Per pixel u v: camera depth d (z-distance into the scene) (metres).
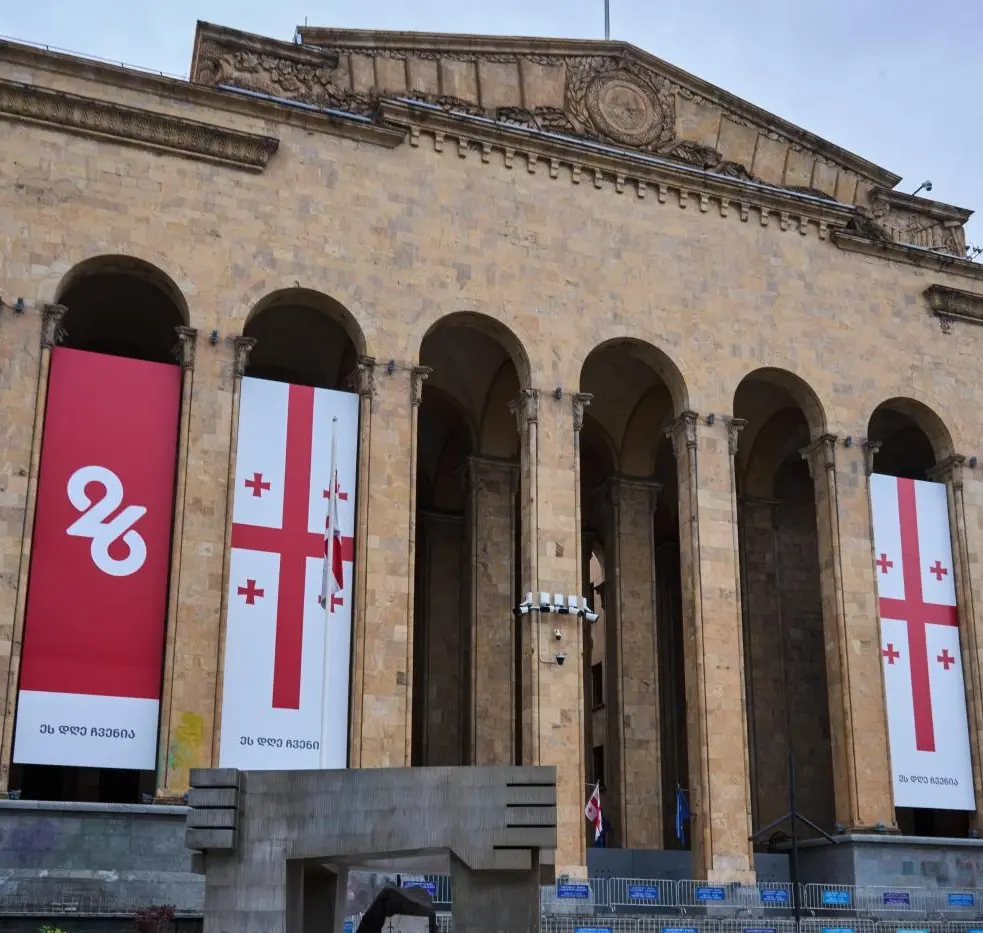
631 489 55.03
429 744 53.31
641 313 47.69
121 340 50.22
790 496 59.47
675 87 51.34
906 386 51.81
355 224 44.38
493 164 47.03
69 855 35.84
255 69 45.31
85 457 39.53
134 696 38.25
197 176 42.72
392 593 41.44
